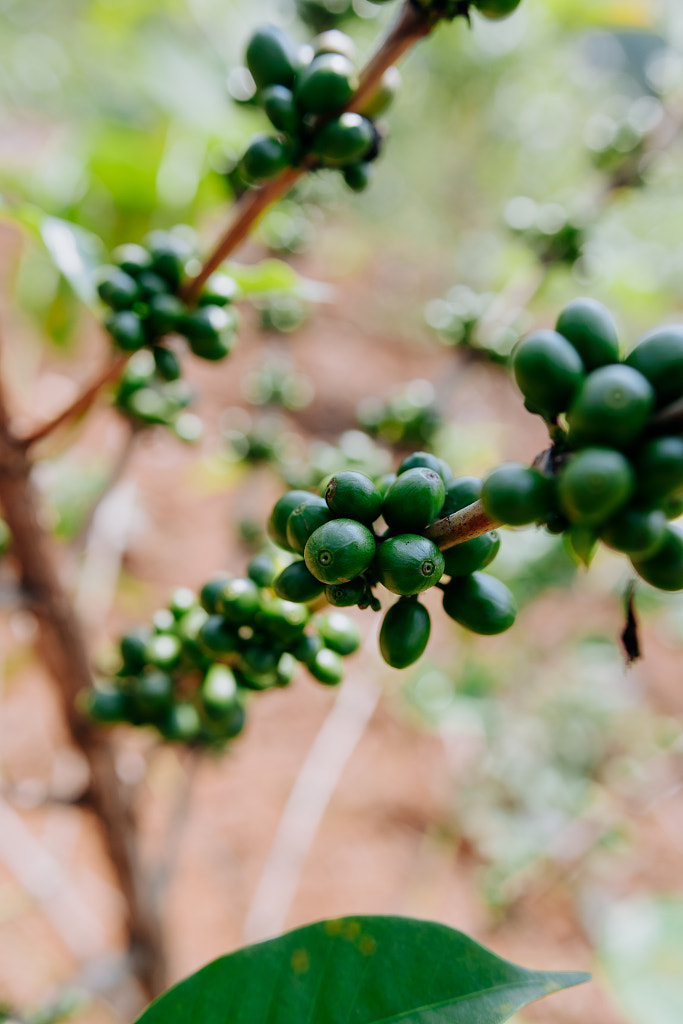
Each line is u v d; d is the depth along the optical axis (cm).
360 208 176
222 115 50
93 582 54
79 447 98
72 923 53
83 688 39
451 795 93
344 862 87
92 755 40
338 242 183
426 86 138
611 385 17
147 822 81
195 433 41
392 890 85
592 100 134
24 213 30
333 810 92
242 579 26
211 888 80
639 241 78
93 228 53
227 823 86
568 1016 76
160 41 56
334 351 170
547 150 144
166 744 36
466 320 51
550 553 68
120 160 49
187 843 82
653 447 18
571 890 85
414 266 202
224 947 75
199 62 56
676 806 98
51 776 84
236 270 32
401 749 100
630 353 18
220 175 47
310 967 23
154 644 32
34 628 41
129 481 60
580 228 50
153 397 39
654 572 19
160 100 50
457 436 68
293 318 60
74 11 93
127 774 43
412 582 20
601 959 47
